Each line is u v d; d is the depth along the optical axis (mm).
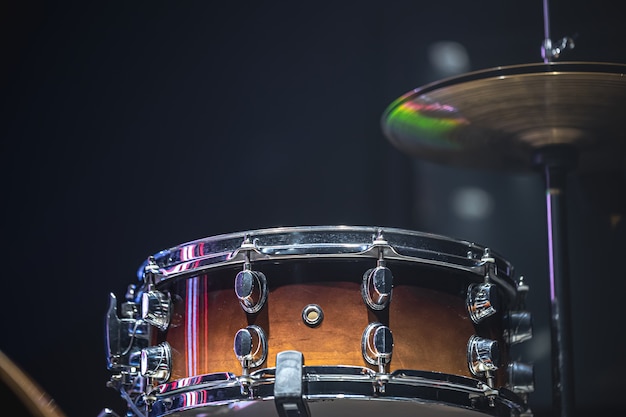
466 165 3979
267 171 4797
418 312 2691
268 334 2621
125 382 2996
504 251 4688
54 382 4395
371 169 4832
